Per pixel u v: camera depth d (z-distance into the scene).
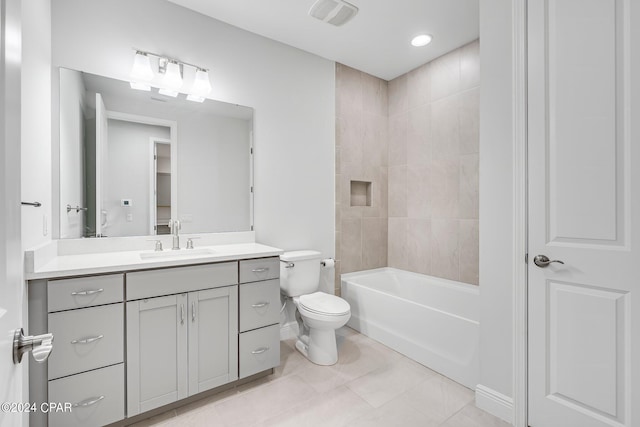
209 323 1.78
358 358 2.33
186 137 2.24
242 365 1.91
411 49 2.79
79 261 1.60
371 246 3.34
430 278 3.03
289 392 1.89
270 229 2.64
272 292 2.04
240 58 2.46
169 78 2.11
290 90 2.74
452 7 2.20
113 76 1.97
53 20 1.78
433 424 1.61
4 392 0.50
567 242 1.43
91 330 1.44
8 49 0.51
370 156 3.33
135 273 1.54
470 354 1.92
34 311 1.32
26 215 1.30
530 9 1.53
